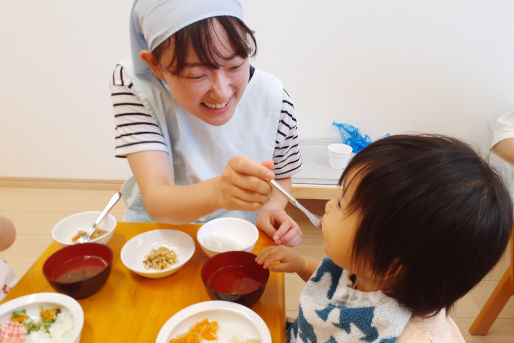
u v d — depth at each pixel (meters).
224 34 0.67
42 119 2.29
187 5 0.64
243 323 0.70
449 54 1.94
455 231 0.49
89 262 0.84
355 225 0.55
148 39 0.72
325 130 2.21
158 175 0.90
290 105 1.11
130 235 0.97
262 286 0.74
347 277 0.70
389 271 0.55
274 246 0.87
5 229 0.93
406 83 2.03
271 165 0.72
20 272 1.77
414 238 0.50
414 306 0.57
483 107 2.04
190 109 0.80
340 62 2.01
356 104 2.12
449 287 0.54
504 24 1.84
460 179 0.49
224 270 0.82
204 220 1.15
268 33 1.97
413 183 0.49
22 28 2.03
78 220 1.05
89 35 2.04
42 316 0.70
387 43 1.94
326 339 0.68
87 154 2.40
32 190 2.47
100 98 2.21
